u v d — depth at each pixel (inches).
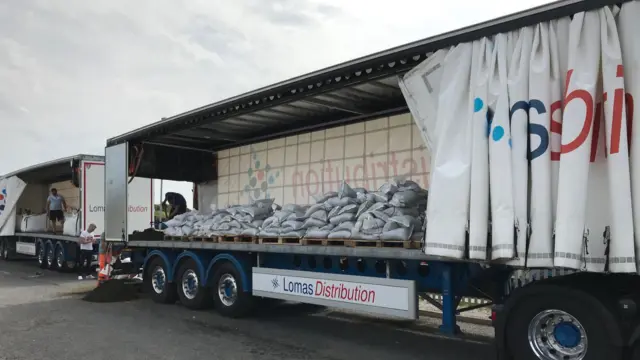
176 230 385.4
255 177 429.4
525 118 185.8
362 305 253.6
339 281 265.7
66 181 799.1
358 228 257.3
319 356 247.0
